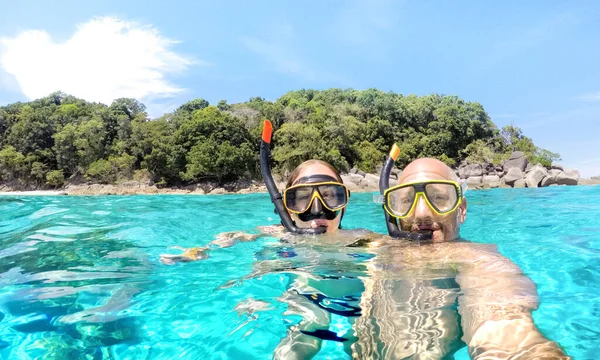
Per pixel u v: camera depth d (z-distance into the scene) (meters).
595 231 1.17
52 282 0.67
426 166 0.79
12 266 0.79
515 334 0.38
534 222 1.42
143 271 0.73
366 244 0.83
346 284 0.59
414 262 0.66
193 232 1.22
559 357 0.32
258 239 0.99
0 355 0.42
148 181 11.01
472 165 10.10
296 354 0.40
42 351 0.43
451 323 0.43
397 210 0.78
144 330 0.48
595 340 0.39
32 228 1.31
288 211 0.99
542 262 0.74
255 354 0.41
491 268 0.60
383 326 0.45
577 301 0.50
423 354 0.38
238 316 0.50
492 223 1.42
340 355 0.39
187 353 0.42
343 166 11.05
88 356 0.42
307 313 0.50
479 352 0.36
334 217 0.96
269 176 0.98
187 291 0.61
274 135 11.95
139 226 1.35
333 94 18.38
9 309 0.55
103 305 0.56
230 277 0.67
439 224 0.75
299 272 0.66
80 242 1.05
